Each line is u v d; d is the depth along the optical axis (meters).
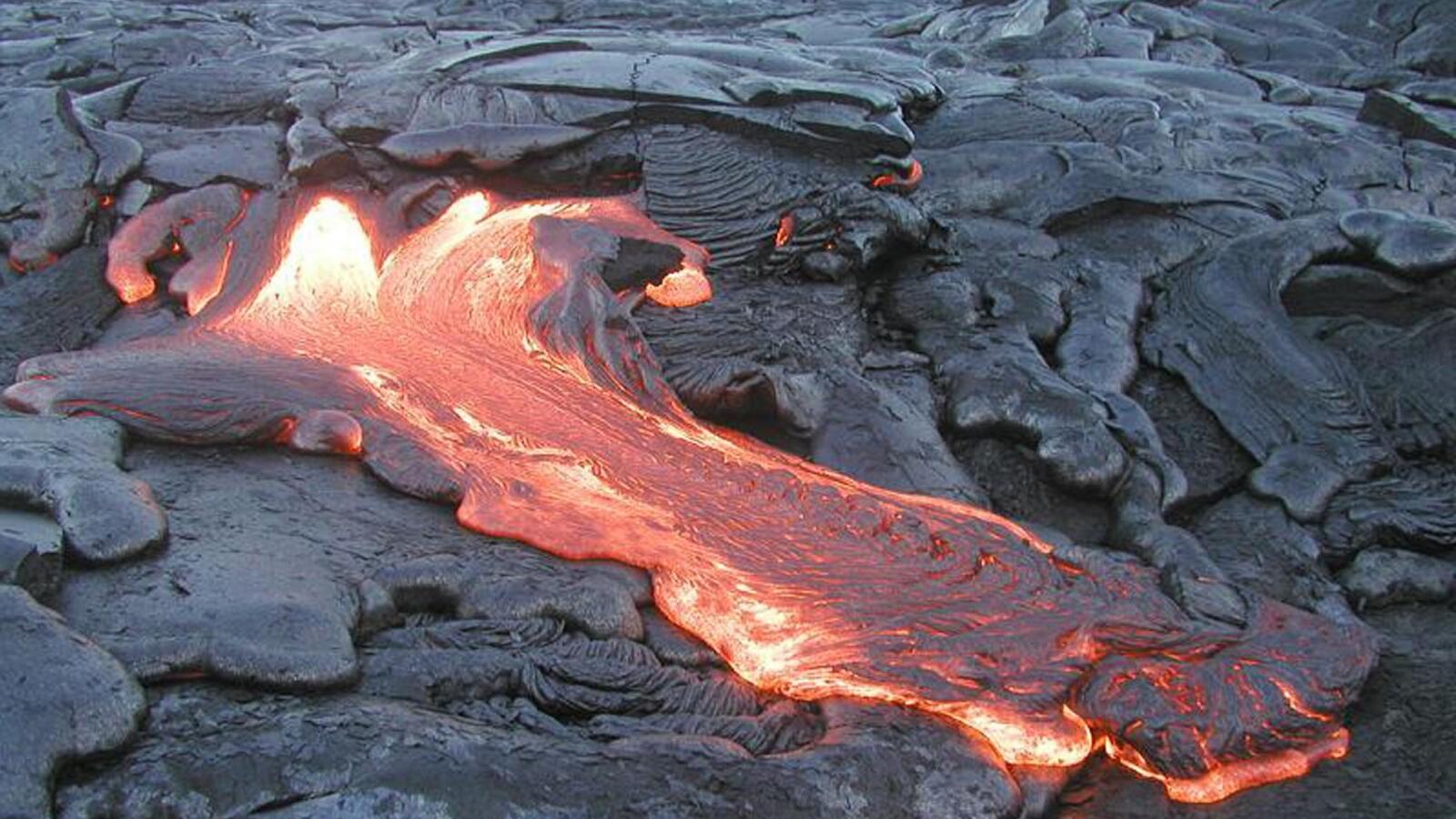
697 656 4.45
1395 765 4.32
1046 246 7.04
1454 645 4.99
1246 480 5.72
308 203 6.84
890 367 6.21
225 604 4.07
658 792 3.68
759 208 6.98
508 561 4.65
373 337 6.07
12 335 6.18
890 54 8.95
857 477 5.50
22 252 6.57
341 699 3.87
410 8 11.82
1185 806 4.17
